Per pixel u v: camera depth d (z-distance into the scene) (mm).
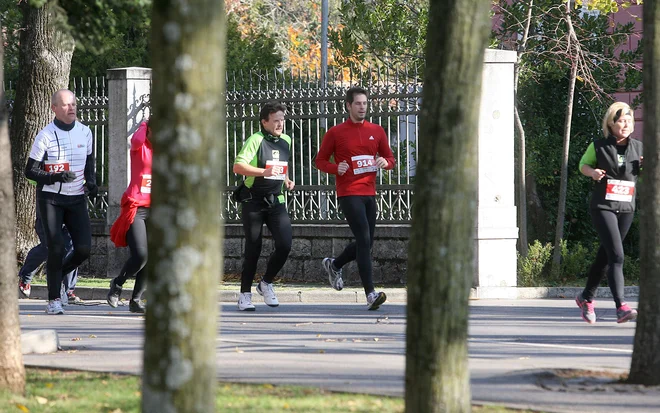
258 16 118125
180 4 10508
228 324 28672
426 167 13484
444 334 13516
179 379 10688
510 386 17922
